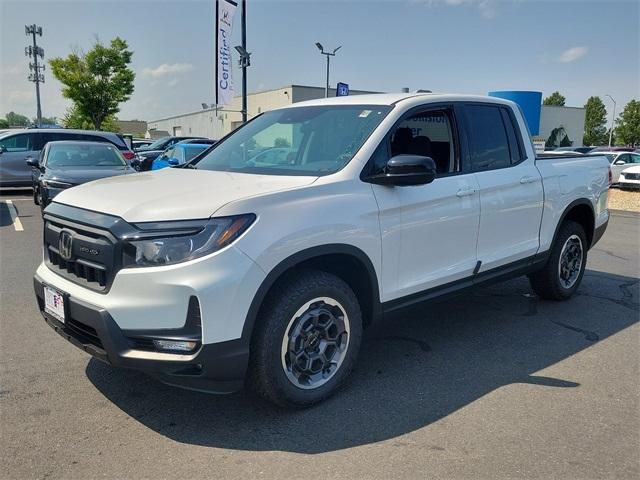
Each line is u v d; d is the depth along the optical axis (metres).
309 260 3.48
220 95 15.96
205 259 2.94
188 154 13.14
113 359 3.05
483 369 4.19
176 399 3.64
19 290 6.16
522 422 3.40
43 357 4.30
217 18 15.47
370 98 4.39
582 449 3.11
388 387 3.86
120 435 3.21
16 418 3.38
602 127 96.75
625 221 13.31
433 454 3.05
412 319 5.33
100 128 39.94
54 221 3.55
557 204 5.33
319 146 4.02
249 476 2.83
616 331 5.06
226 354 3.01
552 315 5.49
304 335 3.43
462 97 4.61
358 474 2.86
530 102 18.59
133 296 2.99
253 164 4.16
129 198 3.30
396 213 3.78
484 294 6.18
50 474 2.83
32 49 49.22
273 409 3.53
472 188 4.36
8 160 16.03
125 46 36.16
